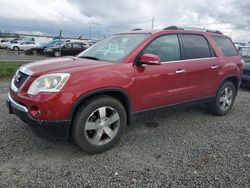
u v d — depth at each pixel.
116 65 3.63
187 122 5.04
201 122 5.08
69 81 3.20
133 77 3.73
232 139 4.27
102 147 3.58
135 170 3.19
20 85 3.46
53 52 22.34
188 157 3.57
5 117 4.75
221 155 3.65
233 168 3.30
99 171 3.14
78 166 3.23
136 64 3.81
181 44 4.52
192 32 4.82
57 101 3.11
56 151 3.59
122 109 3.70
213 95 5.18
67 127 3.24
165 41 4.29
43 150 3.60
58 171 3.10
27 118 3.22
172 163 3.39
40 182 2.87
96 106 3.42
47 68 3.44
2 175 2.96
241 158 3.58
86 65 3.55
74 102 3.20
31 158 3.37
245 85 8.85
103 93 3.57
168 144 3.98
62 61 3.86
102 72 3.46
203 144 4.02
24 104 3.26
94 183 2.89
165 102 4.26
